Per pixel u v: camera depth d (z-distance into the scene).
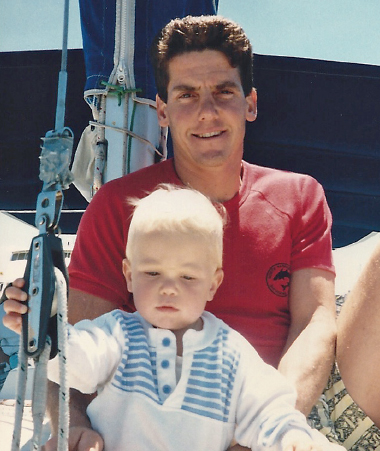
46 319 1.42
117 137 2.90
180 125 2.39
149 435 1.72
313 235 2.43
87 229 2.38
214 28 2.40
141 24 2.96
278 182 2.49
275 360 2.28
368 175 4.23
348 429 2.20
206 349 1.81
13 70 4.17
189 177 2.45
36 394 1.42
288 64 4.11
